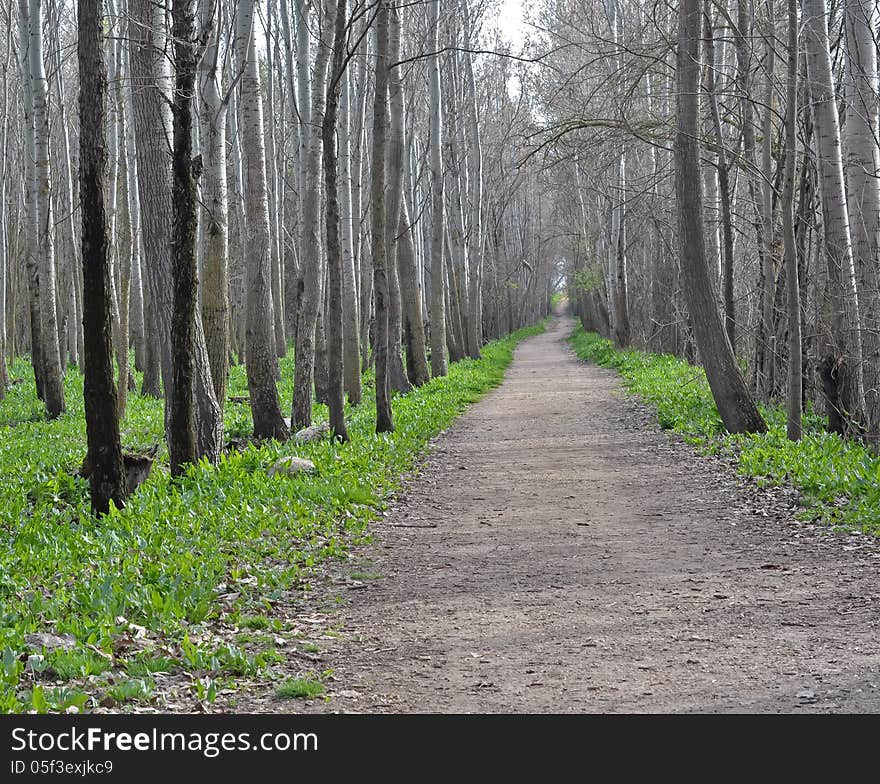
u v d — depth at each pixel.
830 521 9.62
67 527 9.98
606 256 47.69
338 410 16.27
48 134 22.78
